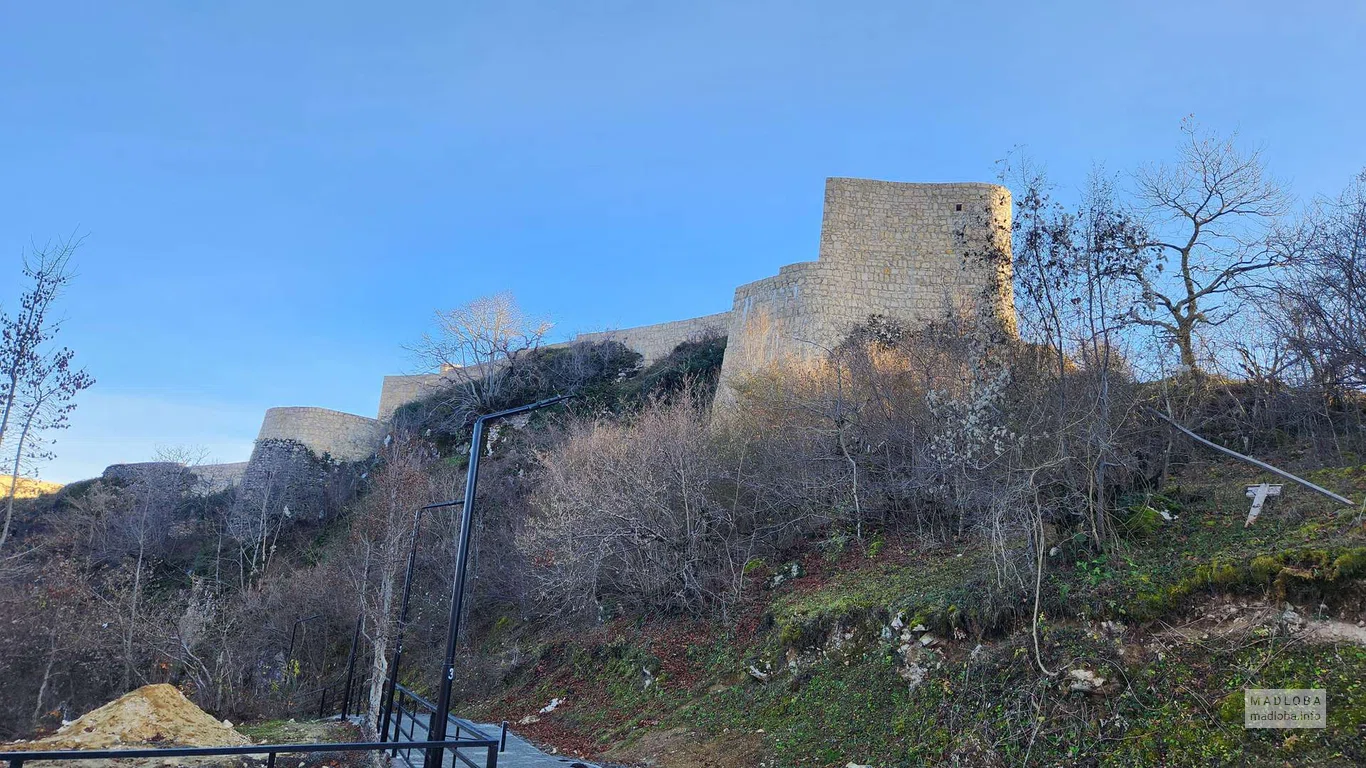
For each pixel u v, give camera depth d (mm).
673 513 18141
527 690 18578
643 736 13242
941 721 9227
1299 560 8086
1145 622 8609
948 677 9750
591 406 34312
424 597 25172
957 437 12750
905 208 28188
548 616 21094
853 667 11430
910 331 21891
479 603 25266
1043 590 9617
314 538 38562
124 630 23156
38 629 22047
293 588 28859
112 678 23297
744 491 18969
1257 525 9703
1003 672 9172
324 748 6836
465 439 38344
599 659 17531
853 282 27422
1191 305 15672
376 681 16281
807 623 12789
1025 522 10344
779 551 17469
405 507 21922
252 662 25641
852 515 16688
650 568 17938
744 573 17000
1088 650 8641
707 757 11461
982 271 24984
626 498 18078
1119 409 11266
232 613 27203
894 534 15891
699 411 24688
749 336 28641
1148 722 7707
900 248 27750
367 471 42188
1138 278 11078
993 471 11820
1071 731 8078
